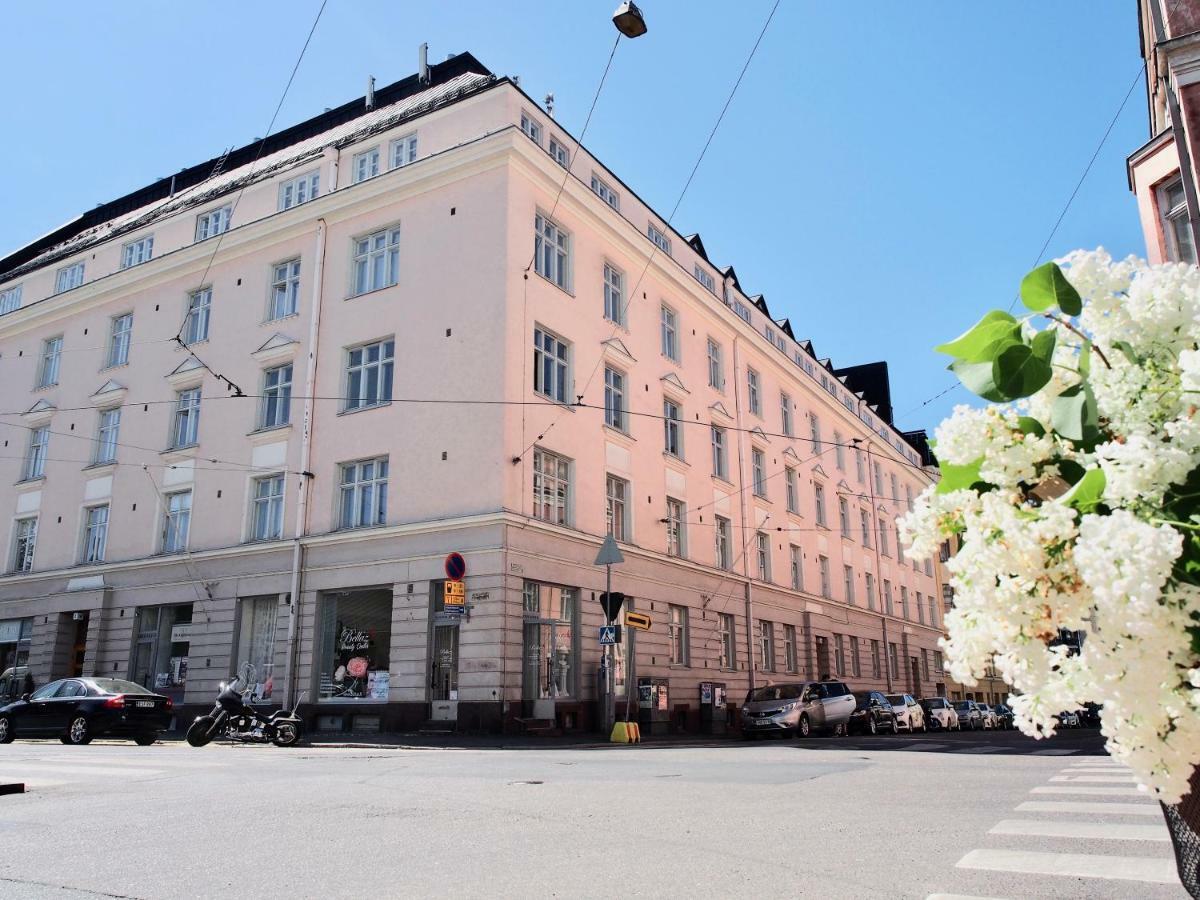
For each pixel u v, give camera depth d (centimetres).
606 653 2073
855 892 461
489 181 2273
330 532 2273
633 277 2736
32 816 706
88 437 2878
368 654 2181
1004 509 199
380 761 1256
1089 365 209
